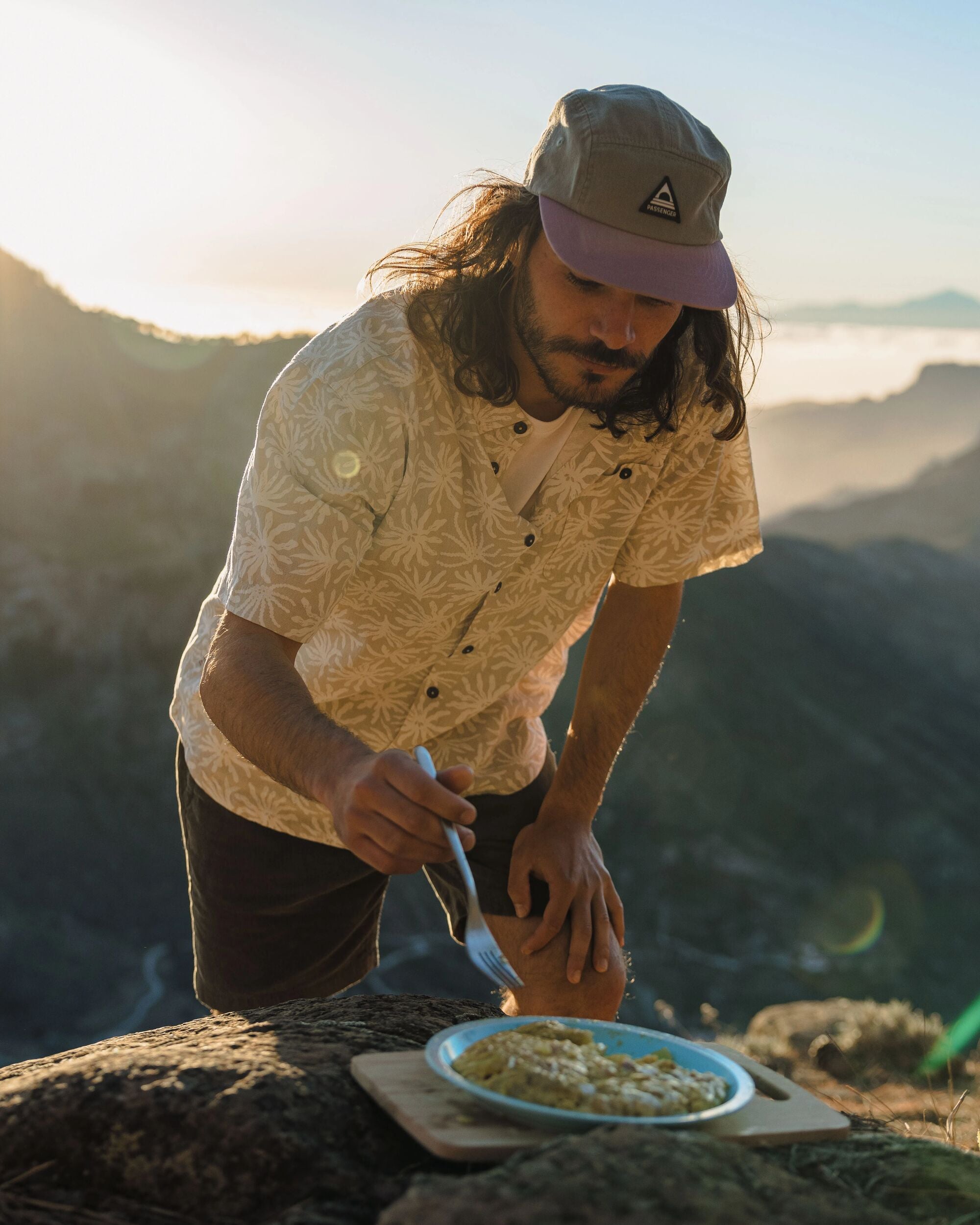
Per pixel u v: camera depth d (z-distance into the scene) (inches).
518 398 75.9
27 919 1280.8
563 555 83.7
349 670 83.4
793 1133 47.3
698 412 84.7
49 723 1656.0
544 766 96.8
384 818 53.4
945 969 1940.2
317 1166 44.3
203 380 2293.3
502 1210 36.8
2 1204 43.4
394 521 75.8
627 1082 47.0
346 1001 65.4
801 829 2329.0
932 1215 42.6
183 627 1851.6
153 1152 44.8
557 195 68.2
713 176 69.2
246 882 93.4
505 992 88.8
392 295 76.7
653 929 1797.5
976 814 2591.0
